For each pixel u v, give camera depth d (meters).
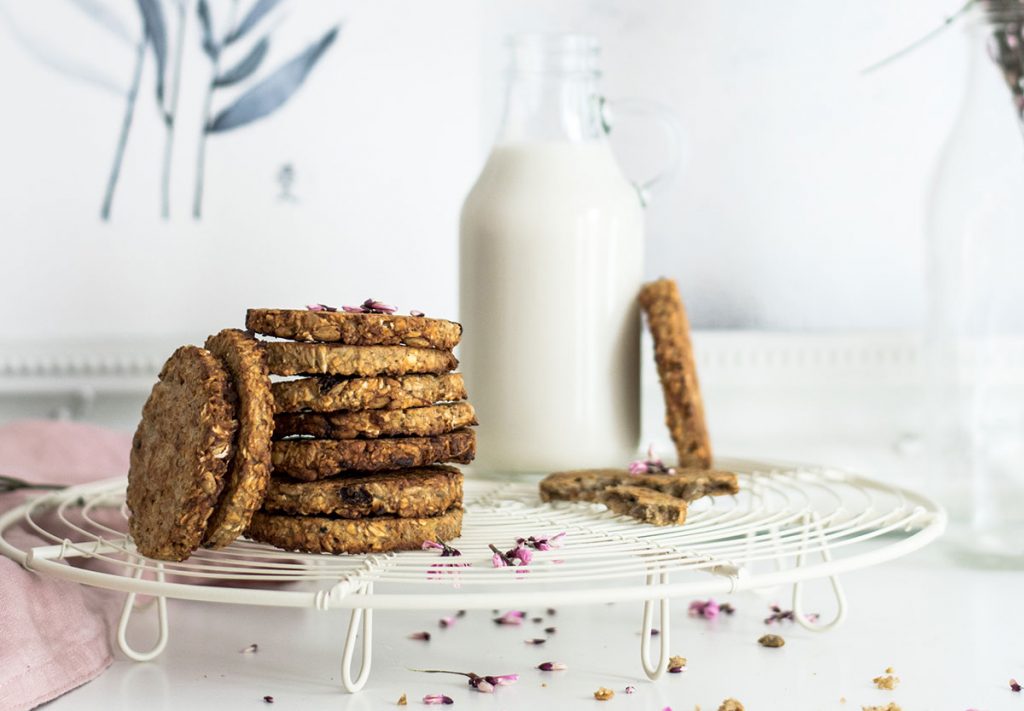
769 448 0.94
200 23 0.95
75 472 0.78
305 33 0.95
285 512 0.54
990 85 0.71
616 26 0.94
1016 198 0.71
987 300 0.72
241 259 0.96
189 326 0.96
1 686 0.50
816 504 0.81
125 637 0.58
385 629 0.61
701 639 0.60
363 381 0.54
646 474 0.63
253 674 0.55
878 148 0.93
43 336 0.96
